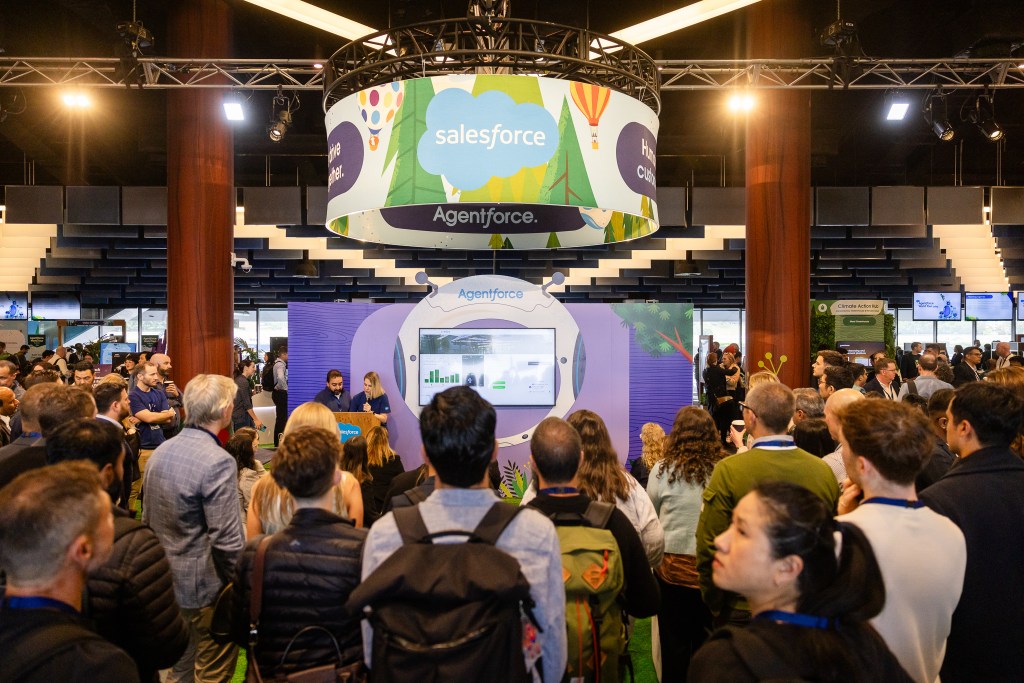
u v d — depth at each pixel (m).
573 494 1.96
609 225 4.32
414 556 1.33
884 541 1.44
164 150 13.55
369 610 1.42
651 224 3.72
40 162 14.62
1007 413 1.80
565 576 1.77
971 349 8.41
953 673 1.70
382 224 4.27
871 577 1.14
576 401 6.30
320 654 1.59
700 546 2.24
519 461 6.22
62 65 7.07
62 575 1.20
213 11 7.96
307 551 1.62
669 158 16.23
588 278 14.44
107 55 10.22
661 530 2.43
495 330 6.20
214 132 8.17
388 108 3.01
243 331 17.47
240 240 13.18
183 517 2.39
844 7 7.96
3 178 15.98
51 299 14.42
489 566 1.31
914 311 14.30
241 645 1.77
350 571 1.60
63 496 1.21
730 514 2.19
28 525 1.17
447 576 1.29
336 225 3.87
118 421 3.29
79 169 14.67
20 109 8.87
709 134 13.70
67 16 9.35
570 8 7.21
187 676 2.51
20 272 13.94
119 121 13.00
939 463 2.58
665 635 2.70
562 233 4.56
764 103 8.29
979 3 8.26
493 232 4.55
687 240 13.47
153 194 12.07
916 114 12.48
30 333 14.10
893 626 1.41
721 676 1.05
